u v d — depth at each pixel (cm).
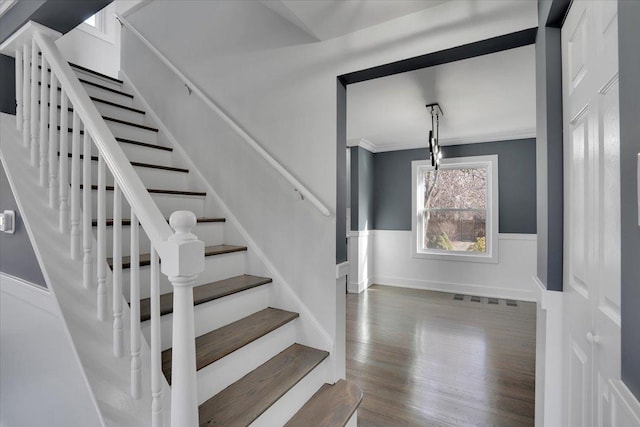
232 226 237
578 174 121
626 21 74
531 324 362
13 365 185
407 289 521
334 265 199
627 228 74
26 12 168
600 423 98
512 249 467
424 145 525
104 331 132
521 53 232
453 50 169
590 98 108
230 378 158
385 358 279
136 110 281
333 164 199
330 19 180
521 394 226
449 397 222
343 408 169
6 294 184
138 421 113
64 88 146
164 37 276
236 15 237
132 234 116
